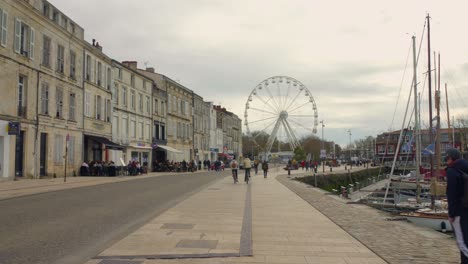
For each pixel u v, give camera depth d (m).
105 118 39.97
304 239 8.64
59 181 26.47
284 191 21.53
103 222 10.34
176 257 6.84
